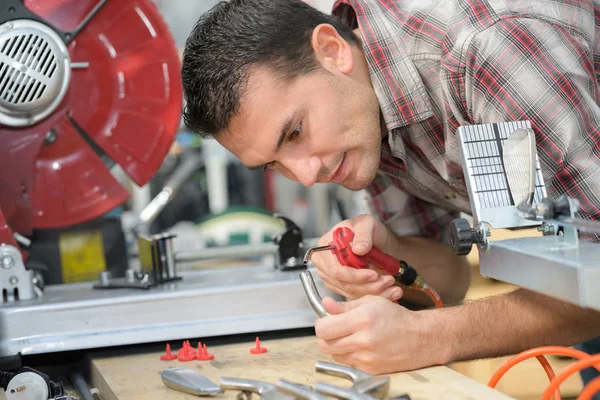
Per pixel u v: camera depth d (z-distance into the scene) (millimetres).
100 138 1586
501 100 1193
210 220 3229
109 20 1570
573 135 1162
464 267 1764
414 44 1356
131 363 1327
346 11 1524
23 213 1533
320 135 1271
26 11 1469
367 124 1340
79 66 1544
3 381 1155
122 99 1596
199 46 1270
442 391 991
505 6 1215
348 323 1093
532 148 1055
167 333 1369
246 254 1642
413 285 1390
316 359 1248
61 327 1347
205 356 1312
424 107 1372
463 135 1106
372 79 1366
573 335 1169
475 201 1065
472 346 1129
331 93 1282
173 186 3387
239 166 3557
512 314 1150
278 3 1307
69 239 1749
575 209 946
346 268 1310
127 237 2584
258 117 1232
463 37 1227
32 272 1446
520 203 1035
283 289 1419
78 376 1425
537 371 2074
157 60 1604
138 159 1614
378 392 939
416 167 1572
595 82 1240
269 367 1220
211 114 1256
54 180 1562
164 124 1617
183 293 1388
